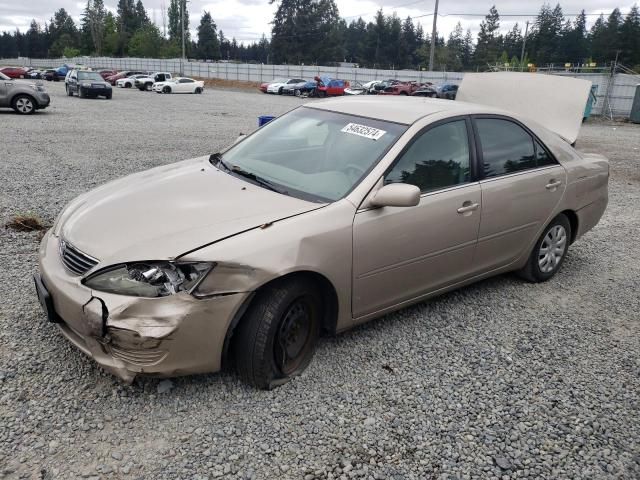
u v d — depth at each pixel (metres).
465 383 3.45
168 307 2.77
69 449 2.66
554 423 3.13
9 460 2.56
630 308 4.73
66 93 32.88
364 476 2.64
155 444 2.74
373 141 3.79
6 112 19.11
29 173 8.66
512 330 4.19
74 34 138.38
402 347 3.82
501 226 4.38
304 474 2.62
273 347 3.13
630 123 27.58
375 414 3.09
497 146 4.41
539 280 5.13
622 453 2.93
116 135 14.03
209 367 2.96
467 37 127.06
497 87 6.96
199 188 3.54
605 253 6.19
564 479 2.72
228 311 2.89
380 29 113.69
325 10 99.06
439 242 3.89
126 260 2.82
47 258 3.23
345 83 48.00
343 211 3.33
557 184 4.83
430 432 2.98
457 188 4.00
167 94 39.62
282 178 3.70
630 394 3.46
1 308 3.95
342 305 3.42
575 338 4.13
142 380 3.20
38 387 3.08
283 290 3.08
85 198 3.71
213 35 120.69
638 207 8.47
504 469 2.75
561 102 6.50
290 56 99.69
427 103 4.40
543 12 108.50
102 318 2.75
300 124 4.31
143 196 3.46
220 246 2.87
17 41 148.88
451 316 4.35
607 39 95.75
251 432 2.86
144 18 131.38
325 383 3.33
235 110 25.45
